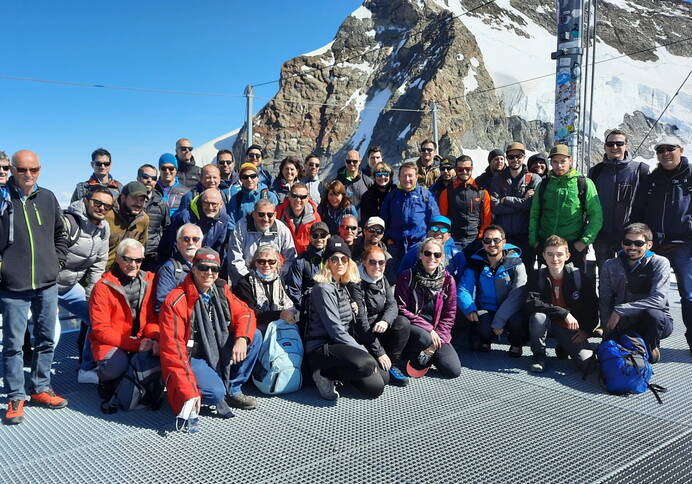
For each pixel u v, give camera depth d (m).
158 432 3.63
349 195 7.61
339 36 138.62
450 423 3.79
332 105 121.19
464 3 146.00
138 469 3.10
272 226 5.57
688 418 3.85
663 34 145.38
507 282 5.43
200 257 3.79
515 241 6.69
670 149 5.43
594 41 8.95
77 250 4.62
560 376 4.90
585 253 6.09
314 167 7.96
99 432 3.64
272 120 119.69
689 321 5.48
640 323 5.02
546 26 149.88
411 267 5.46
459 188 6.77
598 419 3.85
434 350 4.82
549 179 6.16
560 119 8.00
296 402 4.25
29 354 5.32
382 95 119.75
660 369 5.05
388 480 2.95
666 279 4.97
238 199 6.47
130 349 4.12
